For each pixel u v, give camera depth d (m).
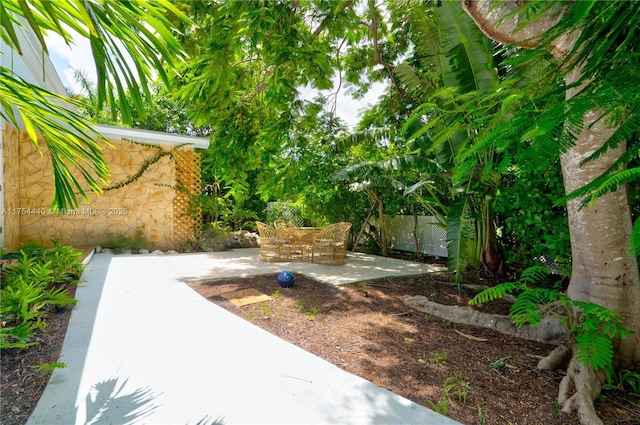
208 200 10.09
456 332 3.06
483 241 5.39
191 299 3.81
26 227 7.32
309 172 7.77
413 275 5.55
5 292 2.72
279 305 3.84
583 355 1.85
